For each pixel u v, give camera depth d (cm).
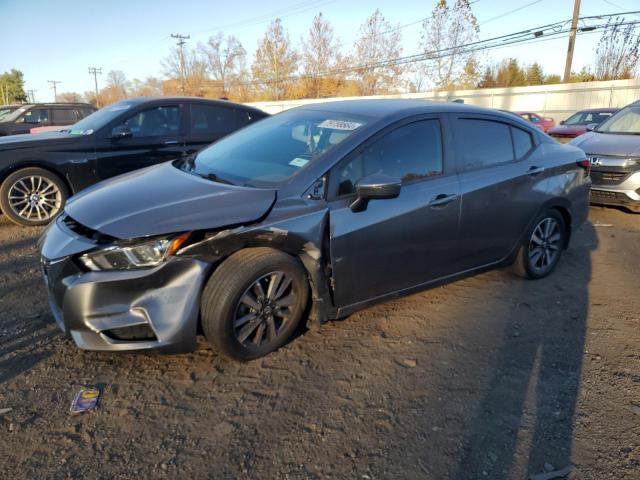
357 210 317
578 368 310
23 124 1348
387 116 348
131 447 237
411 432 251
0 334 335
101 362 305
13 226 611
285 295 311
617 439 247
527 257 436
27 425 249
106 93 7581
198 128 697
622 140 712
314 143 343
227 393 278
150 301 269
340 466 228
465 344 337
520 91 3106
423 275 364
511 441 246
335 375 297
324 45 4578
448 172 366
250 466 227
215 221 278
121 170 642
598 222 681
